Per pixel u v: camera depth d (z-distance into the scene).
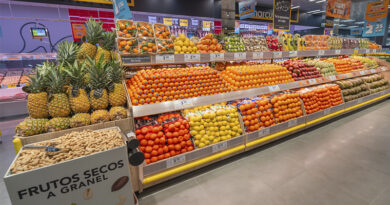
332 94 3.97
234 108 2.72
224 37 3.30
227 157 2.58
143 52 2.40
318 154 2.76
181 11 8.12
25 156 1.22
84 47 2.37
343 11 7.48
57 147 1.29
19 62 5.07
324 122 3.99
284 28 6.65
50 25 6.93
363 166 2.45
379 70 5.63
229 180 2.25
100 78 1.96
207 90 2.62
